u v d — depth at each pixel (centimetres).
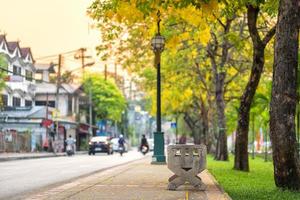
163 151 2764
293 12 1208
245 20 2836
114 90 8544
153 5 1438
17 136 5191
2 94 5516
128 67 3219
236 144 2159
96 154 5881
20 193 1390
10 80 4634
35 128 5791
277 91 1231
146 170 2109
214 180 1588
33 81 6562
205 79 4294
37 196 1138
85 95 8300
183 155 1255
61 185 1538
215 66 3222
